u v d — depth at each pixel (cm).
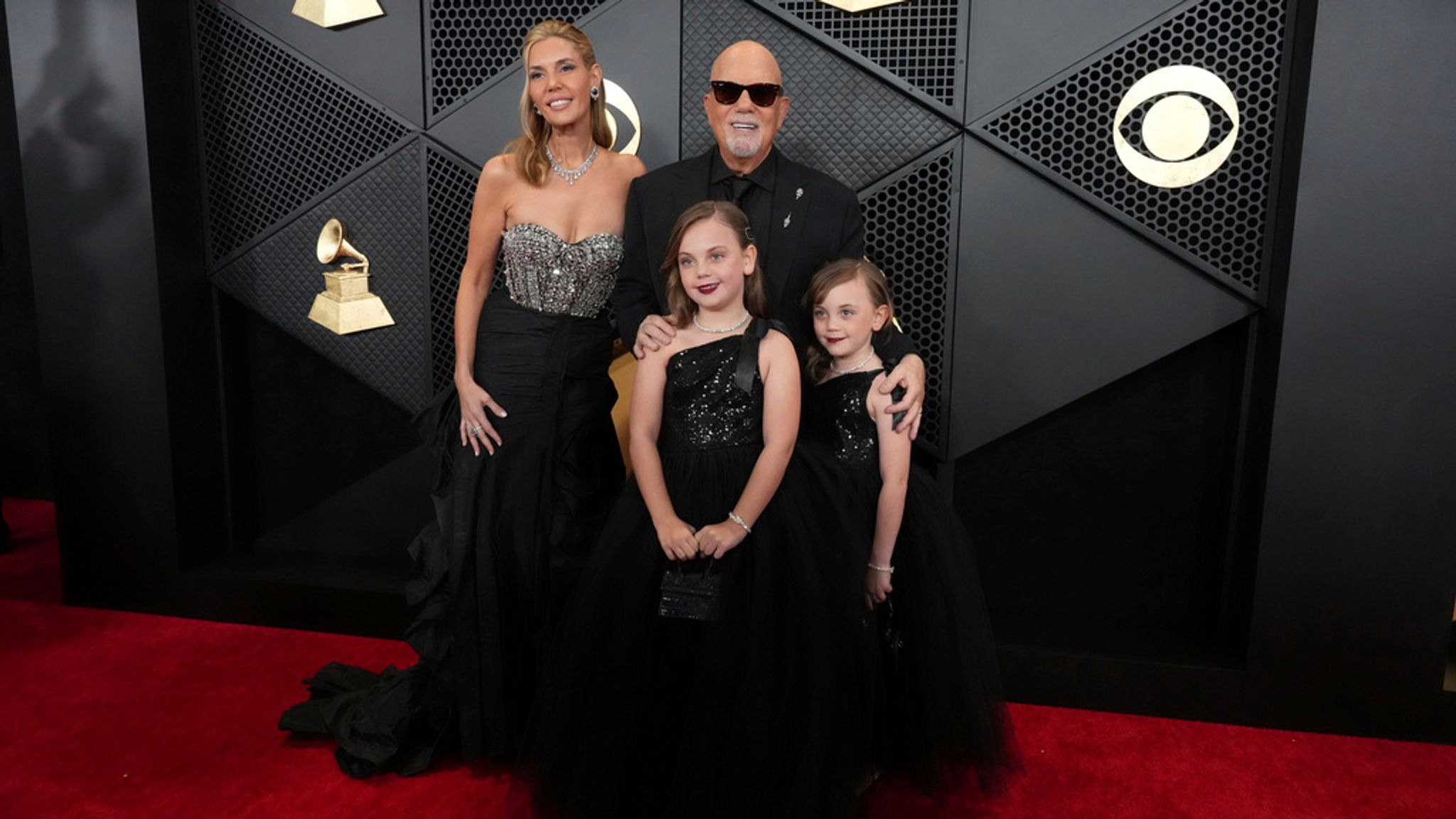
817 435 223
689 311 206
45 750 246
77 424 327
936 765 223
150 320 315
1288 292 254
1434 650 258
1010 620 305
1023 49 269
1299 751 256
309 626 322
